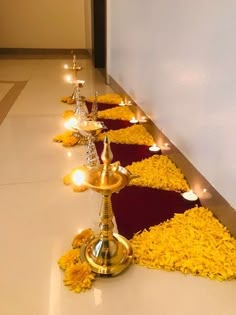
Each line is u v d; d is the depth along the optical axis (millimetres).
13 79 4168
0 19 6133
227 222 1296
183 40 1593
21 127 2461
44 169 1829
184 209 1448
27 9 6133
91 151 1781
